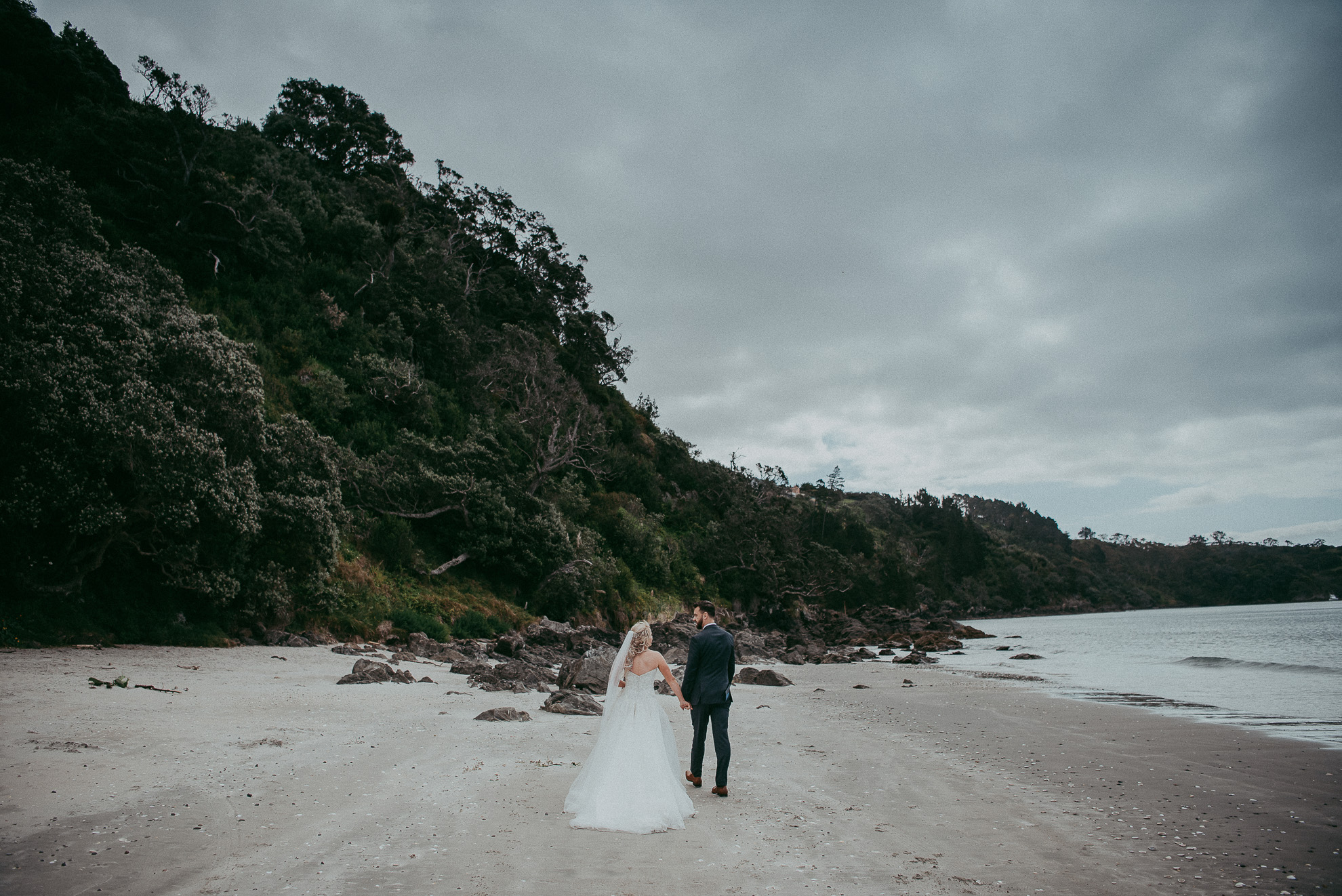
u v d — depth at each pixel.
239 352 26.33
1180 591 191.25
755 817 6.51
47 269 21.20
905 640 56.53
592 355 78.81
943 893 4.67
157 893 4.29
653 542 57.06
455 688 16.28
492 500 41.44
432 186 83.31
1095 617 129.50
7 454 19.00
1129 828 6.28
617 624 48.16
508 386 60.16
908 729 12.41
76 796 6.14
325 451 29.16
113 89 49.38
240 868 4.77
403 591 33.69
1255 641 46.34
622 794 6.12
